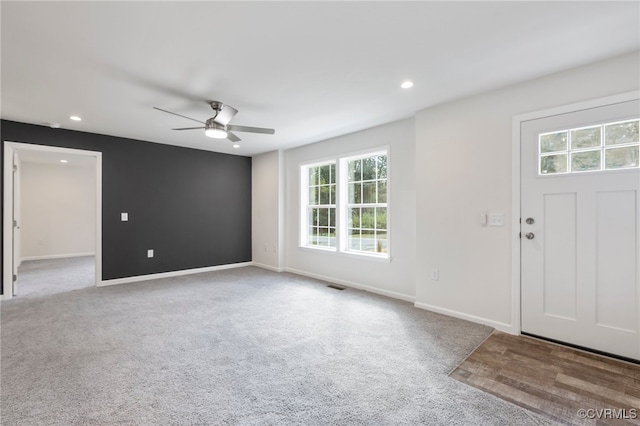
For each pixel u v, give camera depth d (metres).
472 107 3.14
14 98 3.16
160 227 5.32
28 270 5.88
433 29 1.99
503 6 1.76
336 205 4.87
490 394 1.96
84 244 7.85
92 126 4.25
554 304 2.67
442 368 2.28
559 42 2.16
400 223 4.04
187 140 5.12
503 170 2.94
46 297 4.09
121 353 2.50
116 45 2.16
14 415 1.74
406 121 3.94
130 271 5.00
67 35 2.03
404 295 4.00
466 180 3.19
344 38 2.10
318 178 5.40
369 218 4.55
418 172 3.58
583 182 2.52
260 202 6.33
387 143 4.16
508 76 2.69
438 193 3.41
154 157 5.25
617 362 2.34
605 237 2.43
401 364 2.33
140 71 2.56
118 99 3.19
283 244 5.92
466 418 1.73
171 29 1.97
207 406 1.83
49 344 2.65
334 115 3.76
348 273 4.74
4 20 1.85
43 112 3.62
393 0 1.71
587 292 2.51
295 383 2.08
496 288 3.00
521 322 2.85
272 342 2.72
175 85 2.85
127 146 4.97
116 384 2.06
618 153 2.38
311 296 4.15
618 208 2.38
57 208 7.49
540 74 2.66
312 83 2.83
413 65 2.49
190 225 5.69
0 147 3.93
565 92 2.59
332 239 5.11
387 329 3.00
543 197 2.72
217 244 6.05
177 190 5.52
